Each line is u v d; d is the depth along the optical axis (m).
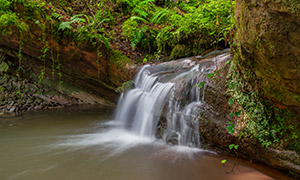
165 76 4.35
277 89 1.94
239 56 2.34
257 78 2.12
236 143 2.61
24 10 4.61
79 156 2.82
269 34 1.46
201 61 4.57
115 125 4.41
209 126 2.88
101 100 6.60
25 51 5.39
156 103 3.74
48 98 5.95
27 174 2.29
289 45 1.41
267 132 2.33
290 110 2.06
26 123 4.34
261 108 2.38
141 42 6.84
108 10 7.50
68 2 6.78
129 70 5.39
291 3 1.23
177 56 6.05
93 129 4.12
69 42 5.17
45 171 2.37
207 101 3.00
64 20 5.25
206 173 2.38
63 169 2.43
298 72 1.50
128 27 6.61
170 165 2.58
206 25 5.31
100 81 6.06
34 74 6.06
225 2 4.82
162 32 6.54
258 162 2.51
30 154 2.84
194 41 5.74
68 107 5.92
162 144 3.35
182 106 3.33
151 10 8.35
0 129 3.91
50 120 4.64
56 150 3.01
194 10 6.05
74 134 3.79
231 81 2.78
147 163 2.63
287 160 2.17
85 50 5.32
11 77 5.73
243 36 1.78
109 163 2.62
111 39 6.59
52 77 6.21
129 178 2.25
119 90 5.26
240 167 2.49
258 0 1.44
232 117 2.72
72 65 5.73
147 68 5.17
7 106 5.19
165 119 3.47
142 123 3.93
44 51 5.18
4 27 4.58
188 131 3.14
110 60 5.66
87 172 2.37
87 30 5.38
